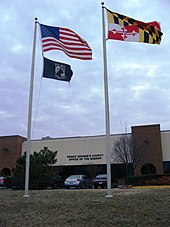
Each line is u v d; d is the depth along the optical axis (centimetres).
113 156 3366
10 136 3872
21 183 1809
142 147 3278
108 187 1069
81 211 813
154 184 2292
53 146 3731
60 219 747
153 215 749
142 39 1351
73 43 1430
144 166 3288
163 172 3194
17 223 731
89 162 3553
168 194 1073
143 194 1090
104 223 701
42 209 862
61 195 1154
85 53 1435
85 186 2723
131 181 2336
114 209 820
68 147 3675
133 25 1347
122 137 3356
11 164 3794
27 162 1208
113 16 1312
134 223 692
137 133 3341
